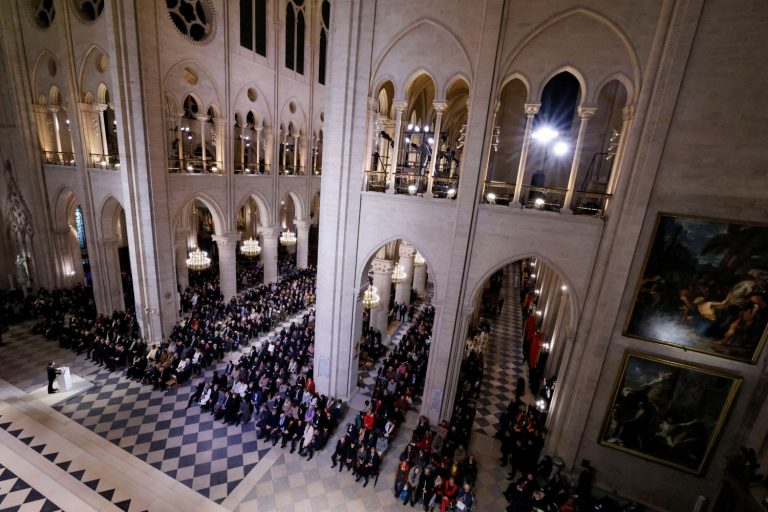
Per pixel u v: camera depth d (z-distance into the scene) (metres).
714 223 9.07
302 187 29.12
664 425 10.35
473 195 11.69
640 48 9.65
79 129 19.11
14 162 21.50
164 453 11.95
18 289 23.11
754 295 8.98
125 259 31.25
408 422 14.28
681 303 9.70
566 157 19.27
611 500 10.62
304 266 31.39
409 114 21.55
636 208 9.71
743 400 9.50
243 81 22.12
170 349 17.27
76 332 17.56
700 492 10.32
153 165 17.30
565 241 11.15
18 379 15.21
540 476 11.74
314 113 29.20
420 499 11.03
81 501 9.92
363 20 12.15
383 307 20.31
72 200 22.69
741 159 8.79
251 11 22.27
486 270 12.27
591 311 10.95
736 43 8.47
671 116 9.13
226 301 23.42
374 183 15.01
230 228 22.66
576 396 11.38
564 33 10.42
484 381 17.88
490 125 11.44
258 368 15.72
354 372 15.60
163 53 17.28
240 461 11.88
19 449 11.59
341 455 11.92
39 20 19.86
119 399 14.50
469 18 11.23
